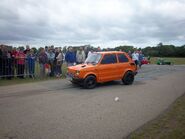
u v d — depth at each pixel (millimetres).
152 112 7465
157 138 5285
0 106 8031
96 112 7441
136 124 6297
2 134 5551
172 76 18078
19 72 14805
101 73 12086
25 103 8477
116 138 5355
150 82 14367
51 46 16609
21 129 5887
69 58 16641
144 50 97438
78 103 8594
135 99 9367
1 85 12188
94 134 5594
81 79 11484
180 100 9148
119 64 12805
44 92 10586
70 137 5406
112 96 9930
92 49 18484
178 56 91938
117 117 6930
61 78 15586
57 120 6613
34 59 15453
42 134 5570
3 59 13992
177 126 6062
